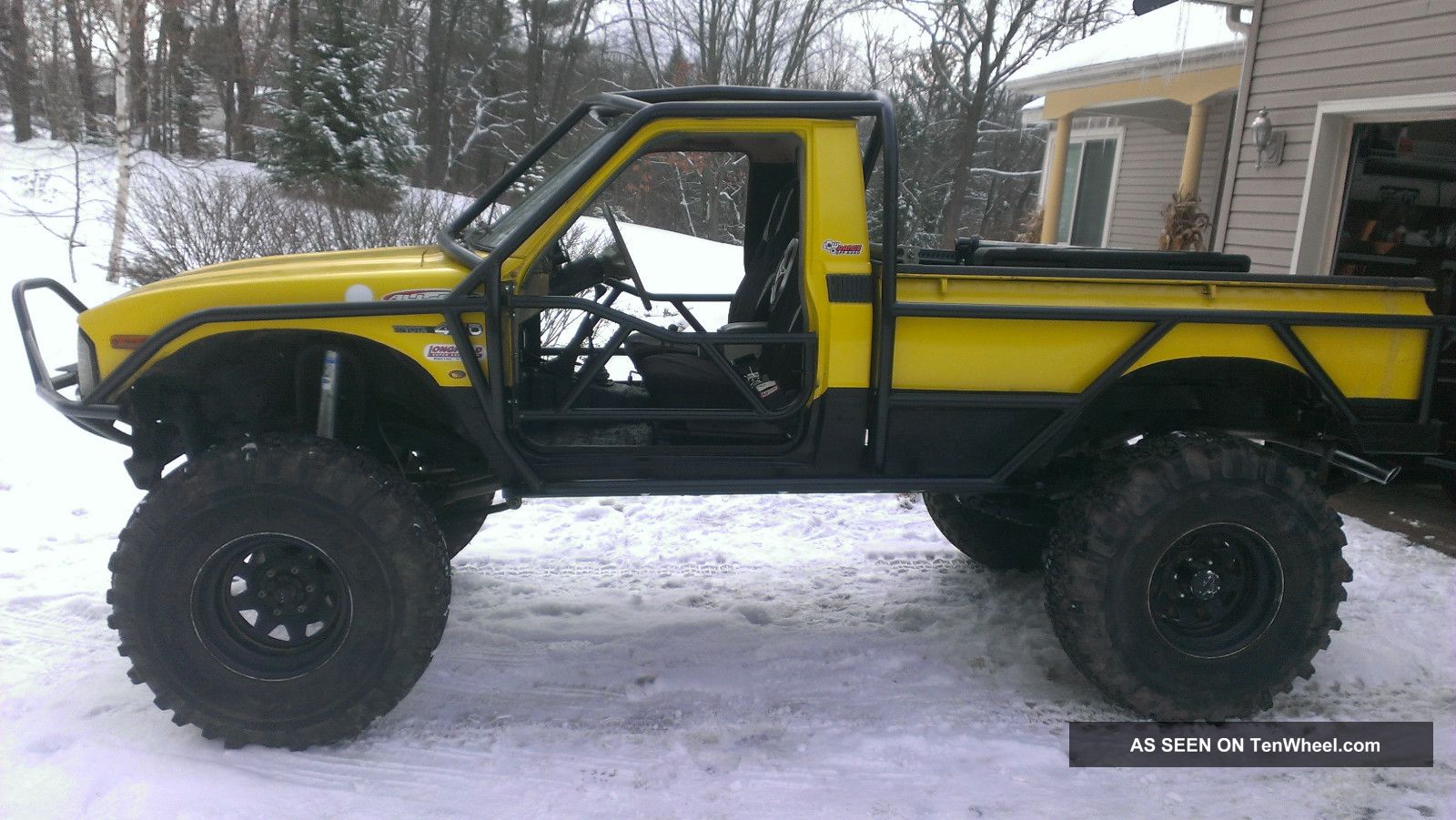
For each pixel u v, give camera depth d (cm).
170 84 2353
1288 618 324
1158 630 319
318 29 1612
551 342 567
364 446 343
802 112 307
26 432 633
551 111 3512
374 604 294
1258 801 279
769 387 337
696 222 1973
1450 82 642
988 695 343
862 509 554
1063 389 331
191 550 287
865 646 380
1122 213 1537
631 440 349
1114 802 278
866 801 277
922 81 2761
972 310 314
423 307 296
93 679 344
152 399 321
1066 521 328
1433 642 386
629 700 336
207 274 326
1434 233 797
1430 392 339
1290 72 765
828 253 313
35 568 449
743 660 368
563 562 473
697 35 3127
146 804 265
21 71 2198
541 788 281
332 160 1523
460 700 335
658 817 267
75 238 1355
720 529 521
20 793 271
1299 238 758
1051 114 1418
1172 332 329
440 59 3347
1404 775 294
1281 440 363
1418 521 541
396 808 270
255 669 298
